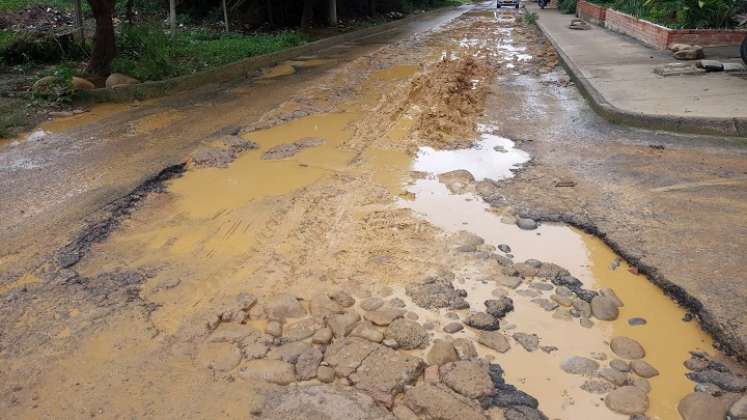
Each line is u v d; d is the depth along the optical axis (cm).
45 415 280
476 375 296
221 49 1390
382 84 1091
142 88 1025
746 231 424
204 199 545
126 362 316
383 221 481
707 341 323
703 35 1159
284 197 542
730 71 914
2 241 466
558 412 275
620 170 565
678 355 314
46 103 938
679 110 707
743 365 301
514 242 443
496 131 733
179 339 335
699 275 372
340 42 1850
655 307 357
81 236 472
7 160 677
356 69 1286
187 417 275
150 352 324
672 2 1282
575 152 631
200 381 300
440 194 538
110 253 443
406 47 1672
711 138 648
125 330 345
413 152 659
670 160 584
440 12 3381
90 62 1150
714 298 346
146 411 280
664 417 272
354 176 591
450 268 406
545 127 739
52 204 540
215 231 476
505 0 3750
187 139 745
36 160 674
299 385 294
